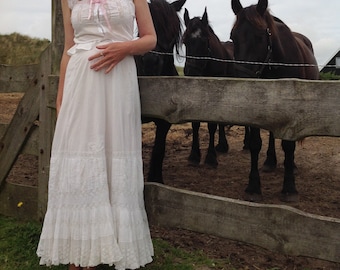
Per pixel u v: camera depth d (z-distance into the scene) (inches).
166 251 114.8
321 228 86.0
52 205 87.6
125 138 86.7
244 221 94.6
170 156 249.1
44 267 104.4
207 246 120.6
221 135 260.2
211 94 95.0
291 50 181.0
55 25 120.1
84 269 89.0
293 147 168.7
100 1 86.5
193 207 101.0
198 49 228.2
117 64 87.4
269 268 107.9
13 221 134.4
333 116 83.1
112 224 84.2
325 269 109.1
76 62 87.6
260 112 90.0
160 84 101.6
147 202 107.5
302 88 85.4
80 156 84.7
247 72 171.2
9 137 134.9
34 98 127.6
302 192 183.6
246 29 173.0
